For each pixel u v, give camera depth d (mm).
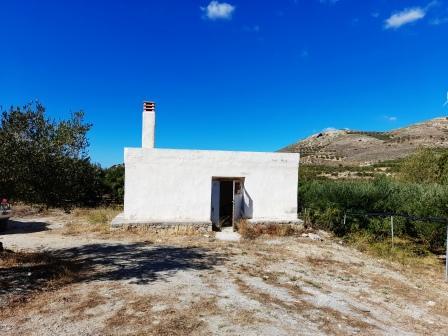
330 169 65875
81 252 11812
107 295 7355
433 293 9078
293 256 11852
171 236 14414
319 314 6957
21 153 8125
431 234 15102
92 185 10562
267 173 16359
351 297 8258
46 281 8156
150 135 16094
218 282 8586
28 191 8664
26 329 5699
